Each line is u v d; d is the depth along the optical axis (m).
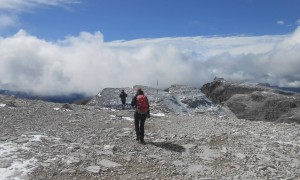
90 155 14.33
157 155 15.04
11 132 16.53
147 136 17.95
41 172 12.40
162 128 20.22
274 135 19.59
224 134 18.98
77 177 12.34
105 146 15.47
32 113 22.41
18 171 12.30
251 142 17.66
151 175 12.95
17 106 25.41
